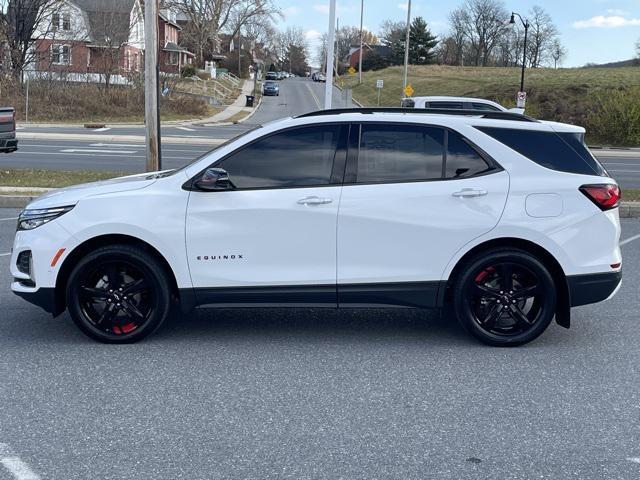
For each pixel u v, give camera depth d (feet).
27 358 17.08
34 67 152.76
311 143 17.93
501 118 18.56
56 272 17.58
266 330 19.66
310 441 12.83
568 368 16.88
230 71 333.83
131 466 11.84
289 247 17.63
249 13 302.45
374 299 17.85
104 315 17.97
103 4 185.57
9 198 40.91
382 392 15.21
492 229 17.60
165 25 267.39
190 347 18.06
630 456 12.42
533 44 345.31
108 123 128.57
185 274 17.67
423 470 11.82
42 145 78.84
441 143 17.95
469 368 16.78
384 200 17.57
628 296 24.03
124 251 17.56
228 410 14.16
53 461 11.98
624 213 41.93
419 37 346.33
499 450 12.58
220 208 17.51
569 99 142.92
